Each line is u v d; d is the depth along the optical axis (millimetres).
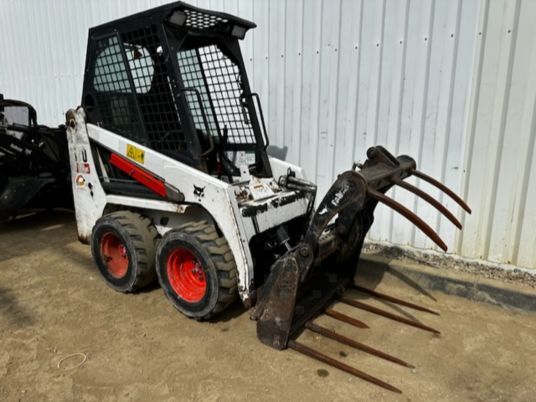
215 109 3779
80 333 2711
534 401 2152
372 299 3215
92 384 2229
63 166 5051
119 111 3201
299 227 3408
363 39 3637
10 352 2494
